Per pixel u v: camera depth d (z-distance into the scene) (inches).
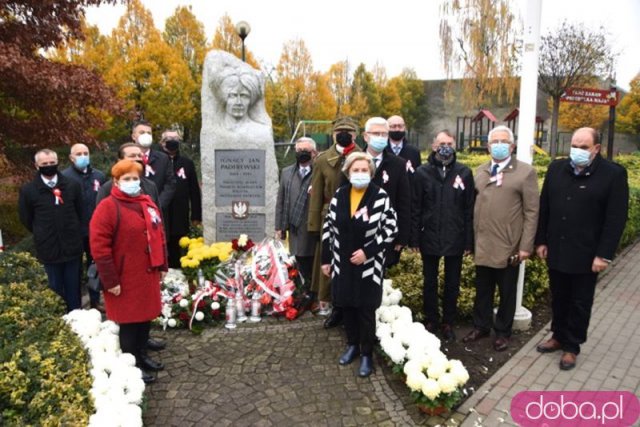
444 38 882.1
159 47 888.3
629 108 1141.7
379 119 153.5
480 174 161.0
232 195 237.1
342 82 1332.4
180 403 130.3
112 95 327.6
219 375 144.8
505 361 156.2
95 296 202.4
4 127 315.0
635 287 234.4
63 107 323.0
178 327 178.7
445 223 160.7
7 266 178.2
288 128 1019.9
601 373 147.8
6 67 267.3
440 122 1632.6
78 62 847.7
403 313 162.1
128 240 127.6
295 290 193.3
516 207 154.6
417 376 122.6
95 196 199.8
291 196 193.8
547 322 188.4
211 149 233.3
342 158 163.0
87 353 129.7
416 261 215.8
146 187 155.8
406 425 121.3
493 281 166.1
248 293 193.6
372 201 134.6
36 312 140.6
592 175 143.2
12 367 106.2
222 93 231.6
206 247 206.7
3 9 303.4
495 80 878.4
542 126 1023.6
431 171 162.1
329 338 168.9
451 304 169.3
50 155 173.5
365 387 137.6
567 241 146.6
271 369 147.9
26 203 173.8
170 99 881.5
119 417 105.1
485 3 842.8
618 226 139.6
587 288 148.6
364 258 134.2
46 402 102.0
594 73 759.1
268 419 123.3
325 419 123.3
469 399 133.3
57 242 176.2
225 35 1067.3
